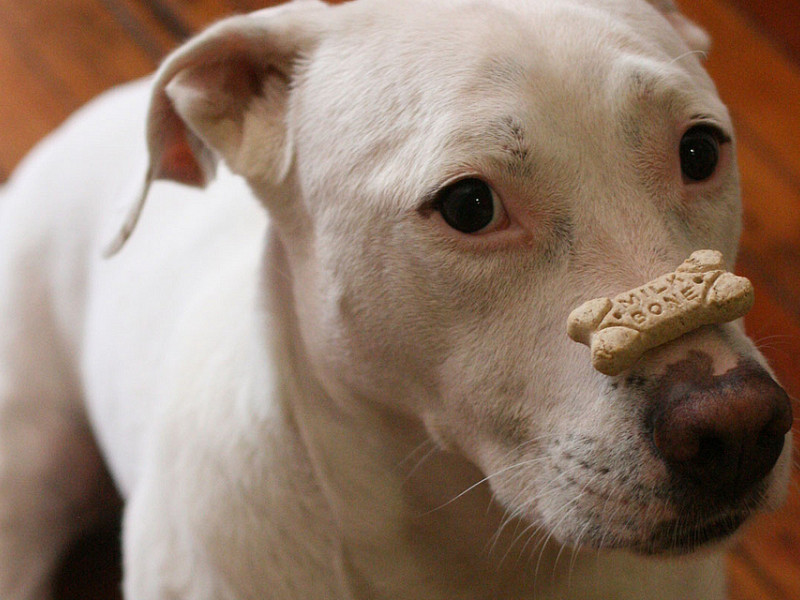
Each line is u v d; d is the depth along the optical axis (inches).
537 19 17.3
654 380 15.7
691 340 15.7
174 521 21.7
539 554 20.0
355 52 18.2
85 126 29.8
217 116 19.6
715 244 17.6
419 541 20.2
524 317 16.9
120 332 25.7
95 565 32.1
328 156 18.2
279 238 20.0
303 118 18.7
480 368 17.3
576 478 16.5
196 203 26.0
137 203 19.7
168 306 24.5
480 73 16.8
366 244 17.8
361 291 18.1
